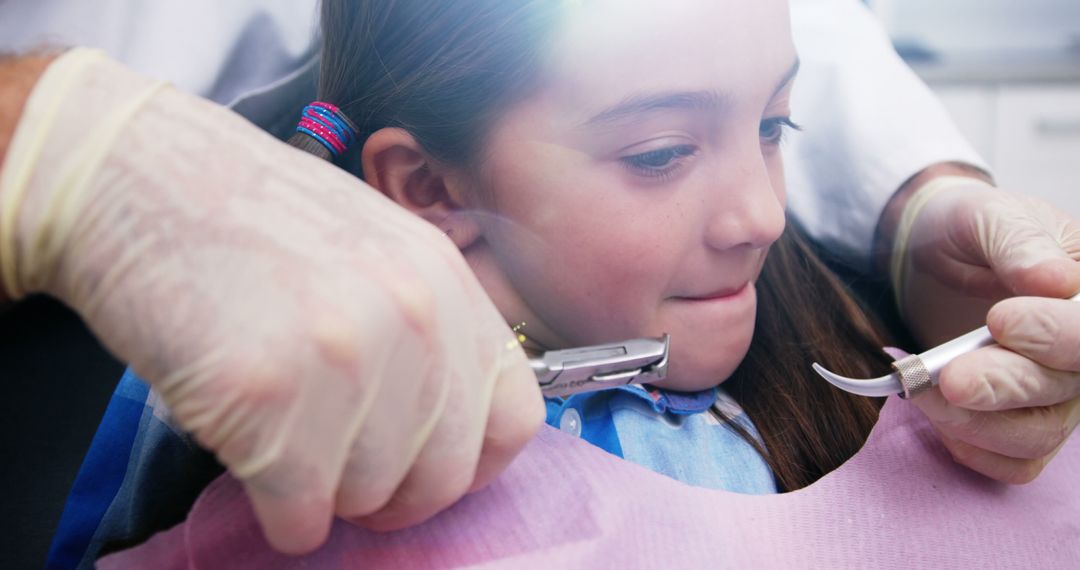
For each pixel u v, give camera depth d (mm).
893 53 843
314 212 386
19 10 773
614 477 516
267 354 341
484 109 525
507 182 535
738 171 527
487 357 429
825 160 786
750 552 501
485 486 493
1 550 614
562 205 529
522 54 505
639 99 500
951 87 910
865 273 747
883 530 526
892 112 794
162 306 351
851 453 570
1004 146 903
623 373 512
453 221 553
